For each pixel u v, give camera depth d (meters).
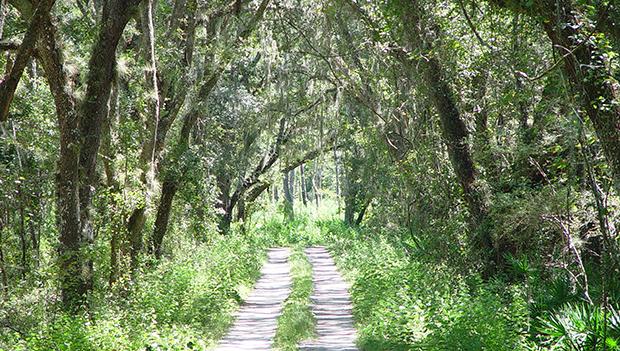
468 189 20.06
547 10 12.38
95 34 17.59
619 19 12.45
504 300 16.97
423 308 16.50
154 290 20.03
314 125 39.16
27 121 22.38
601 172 16.41
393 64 24.17
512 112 19.38
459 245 20.91
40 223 22.03
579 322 10.68
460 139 20.14
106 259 19.47
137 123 22.28
